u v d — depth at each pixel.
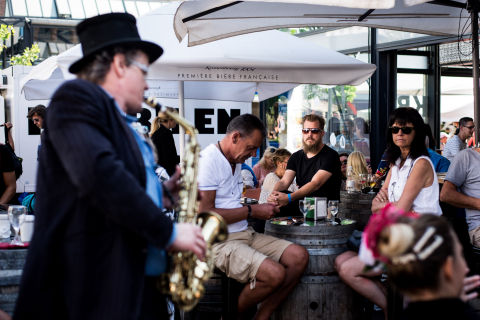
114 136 1.82
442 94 9.91
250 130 3.52
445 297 1.59
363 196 4.93
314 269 3.68
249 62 4.40
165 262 2.01
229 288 3.57
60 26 15.62
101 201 1.69
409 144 3.54
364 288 3.54
